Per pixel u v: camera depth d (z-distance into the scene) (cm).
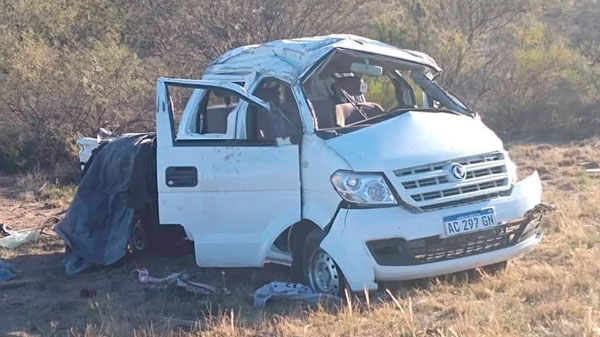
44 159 1620
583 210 1012
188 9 1877
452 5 2144
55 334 670
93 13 1928
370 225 675
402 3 2161
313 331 632
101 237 885
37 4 1852
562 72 1936
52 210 1249
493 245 725
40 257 948
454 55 2017
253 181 744
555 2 2388
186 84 773
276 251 757
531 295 688
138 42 1925
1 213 1230
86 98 1600
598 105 1922
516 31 2131
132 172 878
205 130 831
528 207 738
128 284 821
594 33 3098
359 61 834
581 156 1510
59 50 1720
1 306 754
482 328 610
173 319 683
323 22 1950
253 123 774
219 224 761
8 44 1692
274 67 779
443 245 696
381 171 688
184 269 861
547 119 1914
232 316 645
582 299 668
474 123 766
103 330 658
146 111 1661
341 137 712
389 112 765
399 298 693
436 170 702
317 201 714
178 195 767
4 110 1611
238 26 1855
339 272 692
